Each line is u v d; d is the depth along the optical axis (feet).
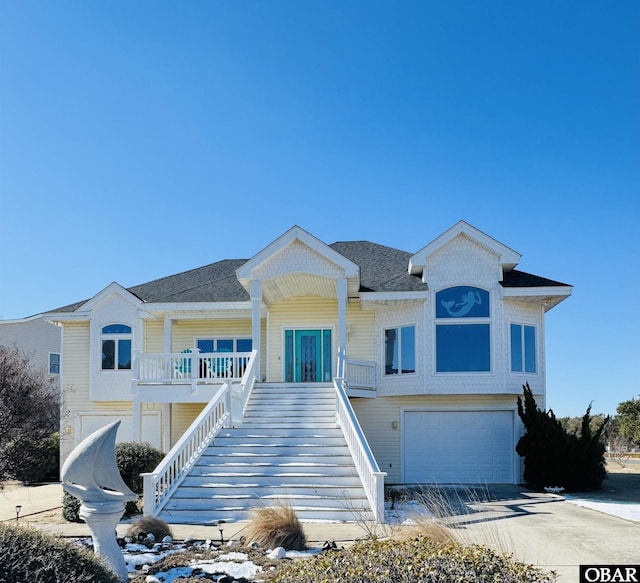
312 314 83.82
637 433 120.16
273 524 36.06
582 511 51.39
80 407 85.25
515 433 76.74
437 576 19.01
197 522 45.91
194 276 96.37
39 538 20.71
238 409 64.85
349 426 56.70
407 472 77.61
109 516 29.09
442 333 75.61
